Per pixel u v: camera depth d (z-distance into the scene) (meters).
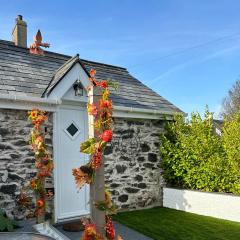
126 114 10.15
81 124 9.53
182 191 10.34
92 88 4.05
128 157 10.27
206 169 9.84
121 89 11.41
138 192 10.42
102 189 3.89
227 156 9.49
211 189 9.85
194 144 10.08
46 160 7.63
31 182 7.59
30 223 7.87
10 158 8.14
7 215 7.96
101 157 3.89
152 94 12.27
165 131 11.22
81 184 3.86
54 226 8.30
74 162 9.30
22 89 8.80
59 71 9.36
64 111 9.20
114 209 3.92
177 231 7.95
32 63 10.25
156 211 10.12
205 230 8.05
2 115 8.10
